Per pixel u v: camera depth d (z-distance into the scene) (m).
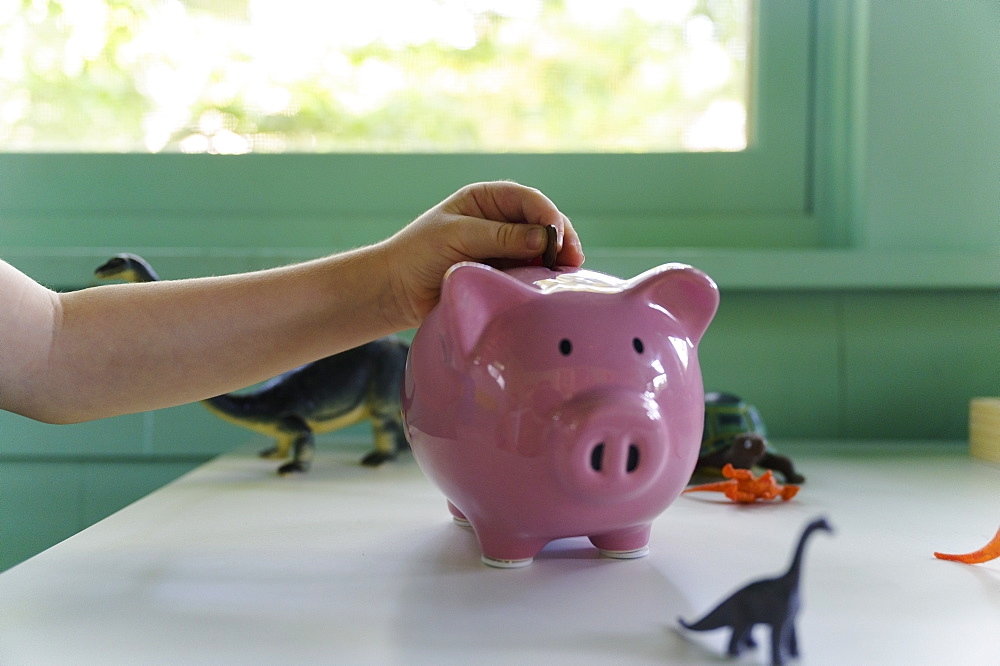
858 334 1.04
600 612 0.42
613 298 0.49
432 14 1.15
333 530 0.60
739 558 0.52
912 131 1.05
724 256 1.00
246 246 1.14
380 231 1.14
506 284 0.48
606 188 1.15
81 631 0.40
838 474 0.80
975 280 1.00
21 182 1.14
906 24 1.04
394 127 1.17
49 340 0.59
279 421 0.82
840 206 1.12
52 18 1.15
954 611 0.42
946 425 1.04
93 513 1.03
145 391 0.61
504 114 1.16
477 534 0.52
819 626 0.40
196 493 0.73
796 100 1.14
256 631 0.40
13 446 1.02
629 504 0.48
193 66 1.15
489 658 0.36
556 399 0.46
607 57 1.15
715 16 1.15
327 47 1.15
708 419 0.80
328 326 0.62
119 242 1.14
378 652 0.37
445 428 0.49
